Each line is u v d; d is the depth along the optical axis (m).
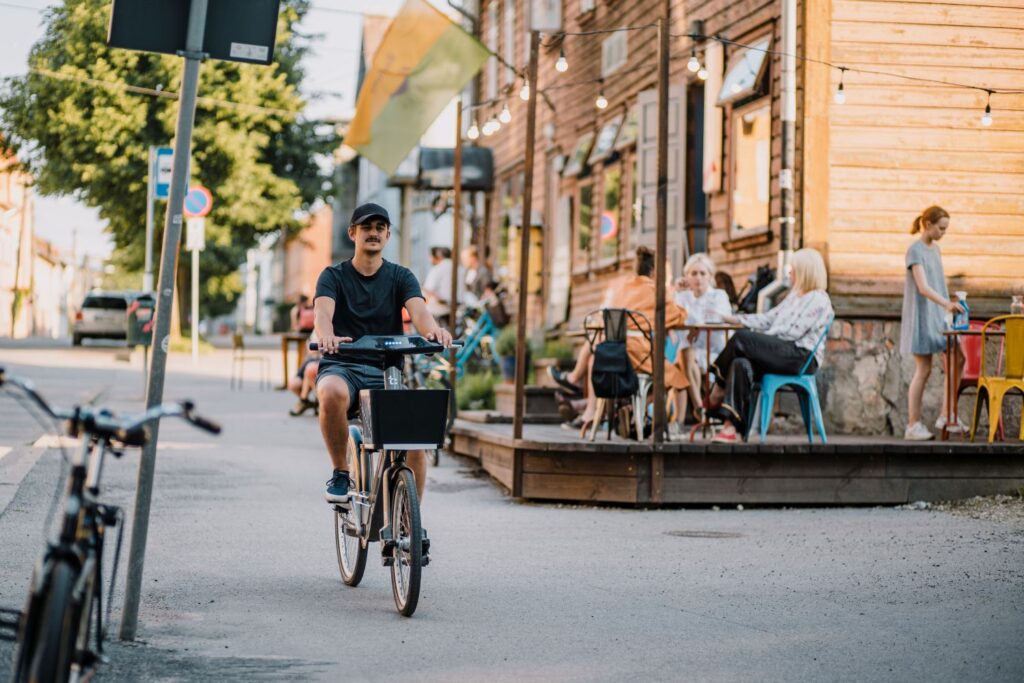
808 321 16.58
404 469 9.91
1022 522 14.73
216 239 56.59
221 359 49.97
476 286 33.22
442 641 9.01
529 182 16.66
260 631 9.23
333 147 60.97
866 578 11.44
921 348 17.78
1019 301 17.72
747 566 12.05
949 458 16.47
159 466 18.75
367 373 10.65
